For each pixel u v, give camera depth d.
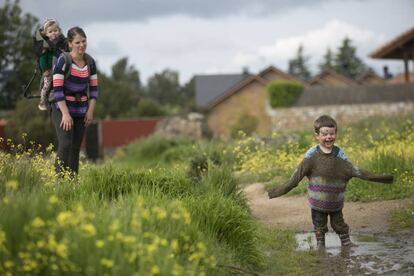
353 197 12.59
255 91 71.31
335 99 50.59
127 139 61.88
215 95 90.31
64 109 10.16
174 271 5.37
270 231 9.96
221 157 18.81
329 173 8.81
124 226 6.07
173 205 7.15
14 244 5.38
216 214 8.10
